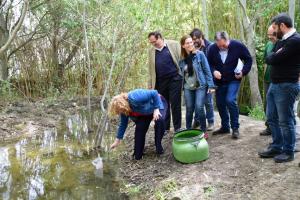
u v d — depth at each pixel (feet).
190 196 12.44
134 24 20.94
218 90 16.17
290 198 11.17
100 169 16.31
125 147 18.88
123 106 14.84
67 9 25.72
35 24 32.89
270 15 25.58
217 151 15.17
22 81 33.04
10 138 21.80
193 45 15.89
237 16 24.36
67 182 15.14
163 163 15.57
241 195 11.89
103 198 13.57
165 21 23.40
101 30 21.29
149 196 13.32
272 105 13.28
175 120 17.35
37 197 13.93
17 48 31.94
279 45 12.23
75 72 34.30
